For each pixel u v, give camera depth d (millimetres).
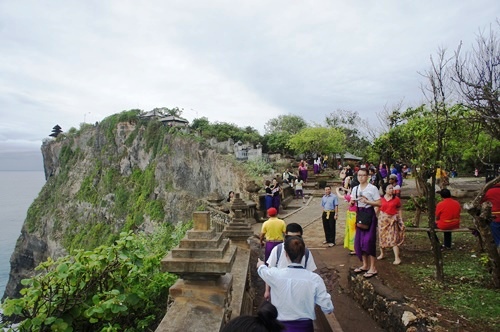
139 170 61125
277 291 3518
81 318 5246
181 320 3320
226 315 3617
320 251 9898
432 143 7387
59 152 82562
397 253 6934
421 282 5773
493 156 14320
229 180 37281
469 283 5664
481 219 5238
